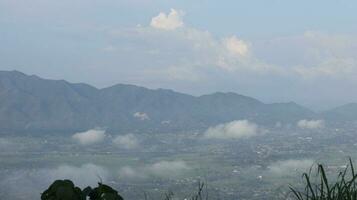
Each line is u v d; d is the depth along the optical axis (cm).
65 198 283
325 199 295
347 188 292
